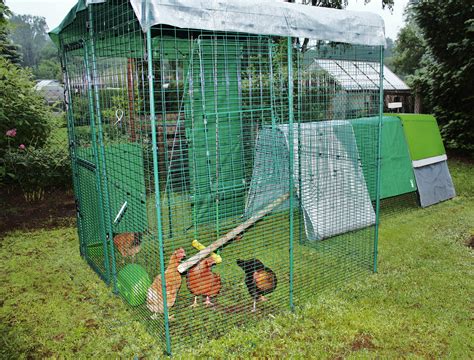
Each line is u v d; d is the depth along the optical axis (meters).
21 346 3.07
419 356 2.87
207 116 5.05
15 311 3.54
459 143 9.82
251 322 3.31
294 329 3.21
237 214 5.09
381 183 6.05
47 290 3.92
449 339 3.06
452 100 10.11
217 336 3.13
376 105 4.53
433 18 10.12
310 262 4.41
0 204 6.55
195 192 4.66
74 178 4.60
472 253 4.62
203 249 3.65
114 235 4.15
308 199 4.75
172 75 4.93
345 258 4.50
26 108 7.54
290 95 3.32
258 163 5.07
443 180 6.91
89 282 4.05
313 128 4.65
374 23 3.85
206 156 4.97
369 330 3.18
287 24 3.18
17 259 4.64
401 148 6.43
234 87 5.27
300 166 4.31
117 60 3.73
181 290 3.84
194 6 2.68
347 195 4.86
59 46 4.42
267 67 4.91
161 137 4.81
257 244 4.52
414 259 4.47
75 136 4.43
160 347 3.01
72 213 6.27
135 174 3.95
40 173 6.88
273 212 4.64
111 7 3.46
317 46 4.10
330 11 3.53
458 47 9.52
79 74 4.03
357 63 4.52
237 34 4.49
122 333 3.21
